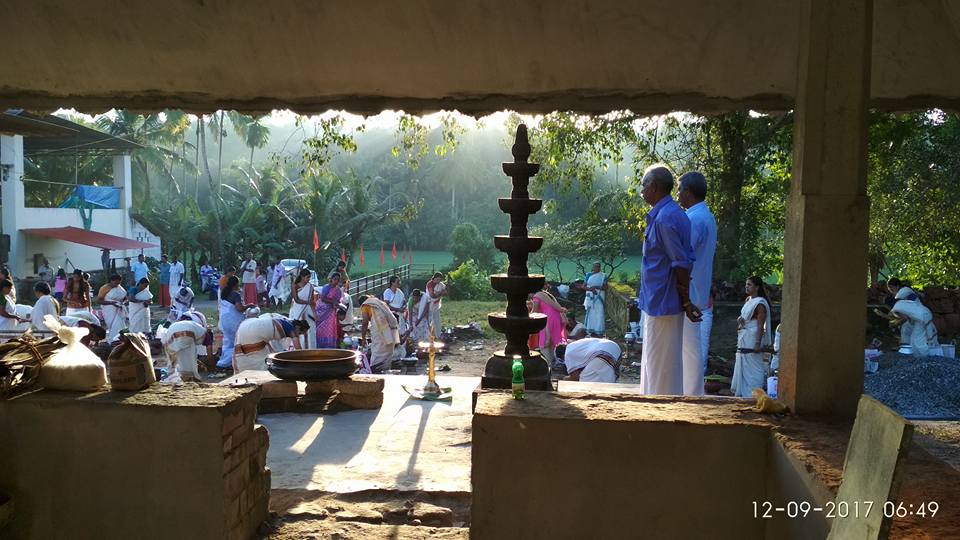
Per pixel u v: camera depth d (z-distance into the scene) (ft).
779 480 8.51
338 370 19.15
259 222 107.24
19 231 77.05
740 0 12.36
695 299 16.96
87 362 10.68
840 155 9.23
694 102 14.56
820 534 7.16
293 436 16.98
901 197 53.98
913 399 28.35
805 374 9.44
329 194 108.27
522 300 16.20
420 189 187.83
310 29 13.20
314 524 11.66
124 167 98.02
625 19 12.93
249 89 14.57
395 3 12.71
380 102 14.88
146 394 10.40
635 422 9.14
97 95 14.78
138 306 47.19
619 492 9.20
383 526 11.65
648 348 14.28
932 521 6.43
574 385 22.03
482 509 9.39
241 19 13.05
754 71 13.80
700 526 9.12
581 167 45.70
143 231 102.83
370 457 15.48
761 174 54.60
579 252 87.45
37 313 35.70
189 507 9.87
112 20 13.11
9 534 10.14
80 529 10.06
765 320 28.94
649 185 14.32
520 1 12.65
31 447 10.07
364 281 86.69
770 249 57.88
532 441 9.28
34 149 90.38
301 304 38.96
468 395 21.07
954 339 47.67
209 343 37.45
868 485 6.27
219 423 9.77
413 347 47.01
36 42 13.60
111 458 9.95
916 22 12.74
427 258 172.65
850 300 9.31
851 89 9.15
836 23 9.08
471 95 14.79
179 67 14.05
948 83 13.89
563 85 14.42
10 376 10.30
